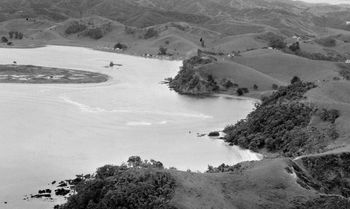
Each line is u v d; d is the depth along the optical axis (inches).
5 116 5128.0
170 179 2632.9
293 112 4645.7
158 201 2454.5
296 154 4018.2
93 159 3934.5
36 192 3211.1
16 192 3201.3
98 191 2694.4
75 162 3838.6
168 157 4126.5
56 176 3518.7
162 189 2556.6
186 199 2491.4
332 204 2554.1
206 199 2532.0
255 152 4419.3
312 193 2679.6
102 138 4569.4
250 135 4645.7
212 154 4288.9
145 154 4165.8
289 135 4372.5
